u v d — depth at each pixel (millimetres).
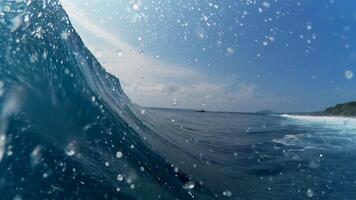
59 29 5238
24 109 3225
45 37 4516
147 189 3219
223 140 7887
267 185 4223
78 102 4156
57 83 4082
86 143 3525
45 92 3703
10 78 3428
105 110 4832
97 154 3445
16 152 2719
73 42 5773
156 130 6590
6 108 3084
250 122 16953
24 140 2885
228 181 4227
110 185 2963
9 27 4047
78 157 3143
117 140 4156
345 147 7793
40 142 2986
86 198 2629
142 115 7668
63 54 4777
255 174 4707
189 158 5074
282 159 5836
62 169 2830
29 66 3791
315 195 3945
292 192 4008
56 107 3654
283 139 8898
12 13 4258
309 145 7859
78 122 3812
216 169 4754
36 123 3172
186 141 6652
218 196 3650
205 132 9188
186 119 12938
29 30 4234
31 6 4562
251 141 8102
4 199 2322
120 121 5035
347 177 4777
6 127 2904
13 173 2537
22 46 3938
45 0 5133
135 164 3729
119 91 7809
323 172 5027
